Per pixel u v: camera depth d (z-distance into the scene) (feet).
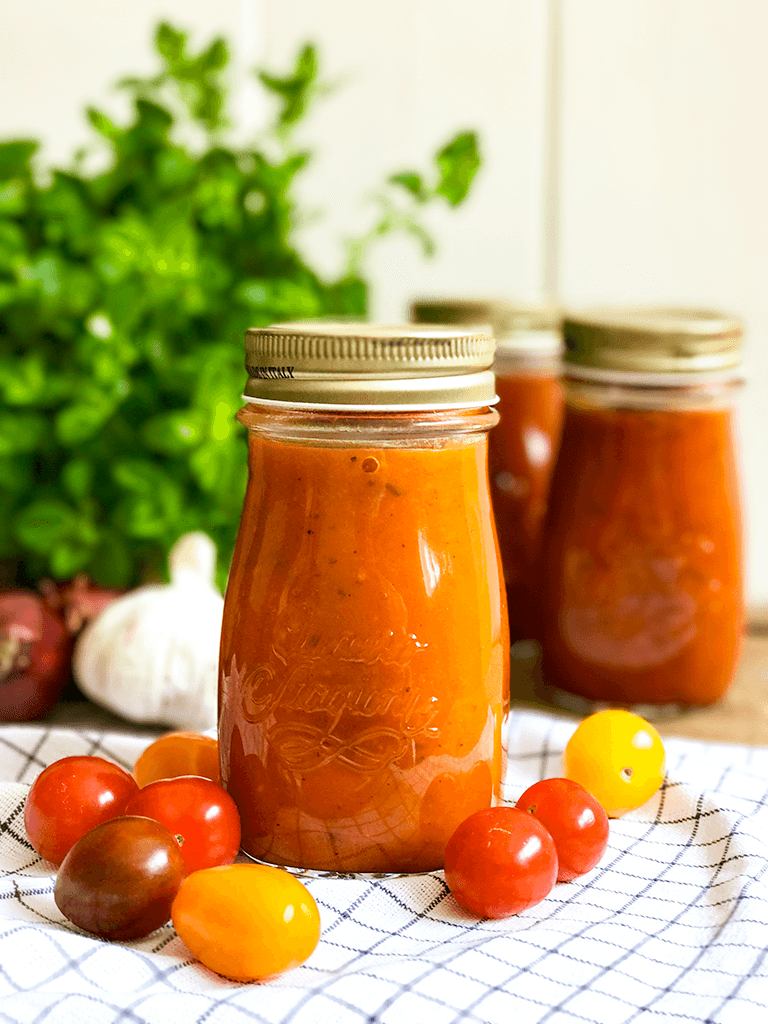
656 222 2.20
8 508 1.69
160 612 1.50
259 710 1.07
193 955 0.98
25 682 1.50
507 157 2.21
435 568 1.05
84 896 0.98
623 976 0.94
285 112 1.79
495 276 2.26
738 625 1.53
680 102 2.15
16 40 2.18
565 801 1.09
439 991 0.91
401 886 1.07
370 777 1.05
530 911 1.05
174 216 1.64
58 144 2.23
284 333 1.02
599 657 1.51
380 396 1.01
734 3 2.10
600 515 1.49
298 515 1.05
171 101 2.17
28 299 1.61
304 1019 0.89
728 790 1.22
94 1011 0.89
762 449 2.24
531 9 2.15
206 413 1.61
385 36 2.20
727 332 1.45
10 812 1.16
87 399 1.61
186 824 1.05
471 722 1.07
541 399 1.73
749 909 1.00
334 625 1.04
